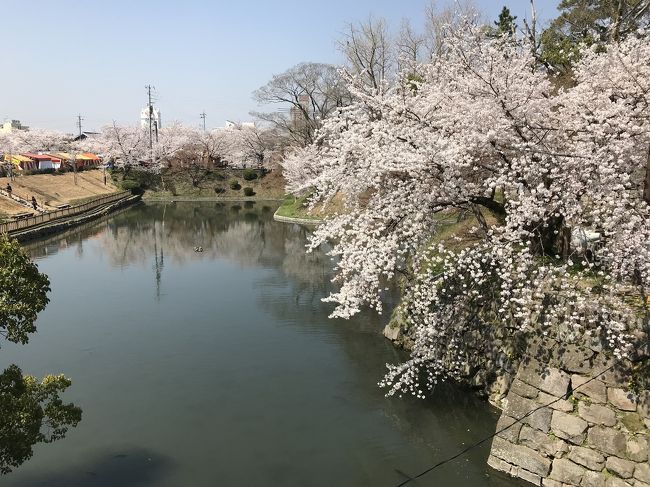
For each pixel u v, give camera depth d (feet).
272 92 139.13
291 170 139.13
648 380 22.59
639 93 27.99
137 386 37.76
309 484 26.30
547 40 55.83
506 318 32.07
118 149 202.90
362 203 36.19
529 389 26.32
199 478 26.84
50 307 57.88
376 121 31.81
